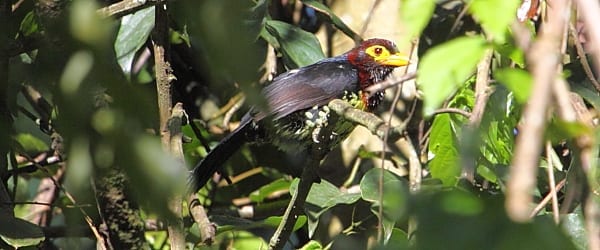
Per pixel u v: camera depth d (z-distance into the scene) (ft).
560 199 25.40
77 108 8.64
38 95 31.86
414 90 31.65
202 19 8.38
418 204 9.12
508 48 13.46
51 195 34.78
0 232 22.77
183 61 34.22
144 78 32.45
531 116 8.22
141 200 8.69
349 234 28.14
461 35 30.94
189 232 26.04
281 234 24.23
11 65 15.42
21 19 22.45
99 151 8.60
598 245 10.04
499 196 10.04
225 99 35.06
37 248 25.18
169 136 23.34
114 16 19.34
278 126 30.07
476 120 19.74
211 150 29.81
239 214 33.88
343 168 32.35
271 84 31.14
